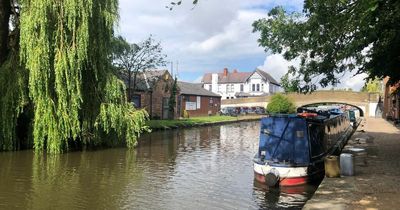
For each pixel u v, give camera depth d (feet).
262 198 38.40
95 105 65.26
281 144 46.09
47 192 39.37
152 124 114.93
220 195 39.40
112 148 70.23
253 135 104.63
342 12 33.58
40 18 57.47
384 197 30.73
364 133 87.56
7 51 64.85
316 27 39.14
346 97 194.49
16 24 64.49
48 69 58.59
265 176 42.78
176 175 48.70
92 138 66.33
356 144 65.92
